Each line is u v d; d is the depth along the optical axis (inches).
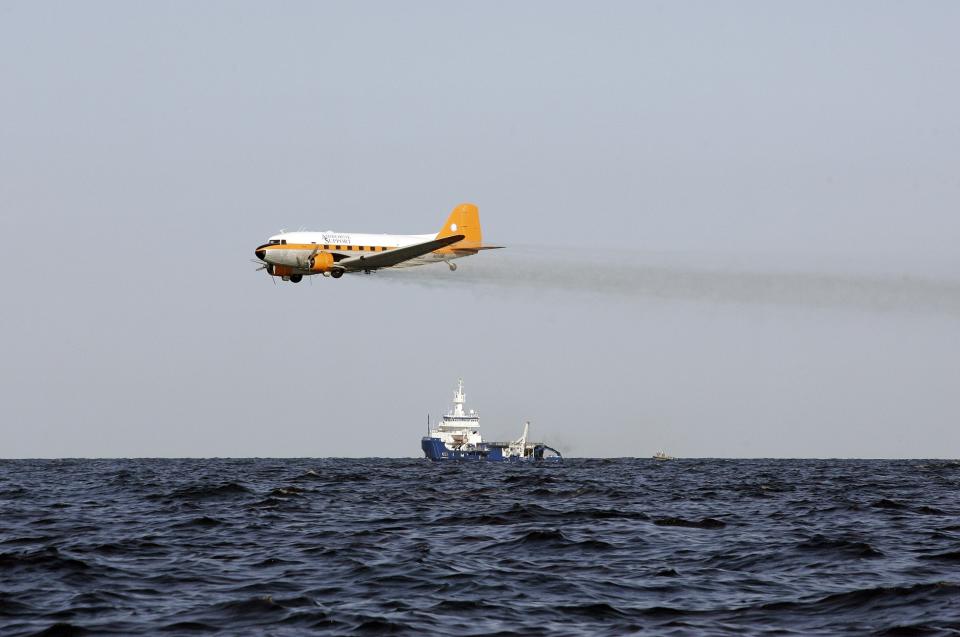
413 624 3048.7
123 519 6274.6
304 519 6259.8
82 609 3282.5
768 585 3757.4
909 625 2997.0
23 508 7224.4
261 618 3144.7
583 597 3518.7
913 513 6909.5
